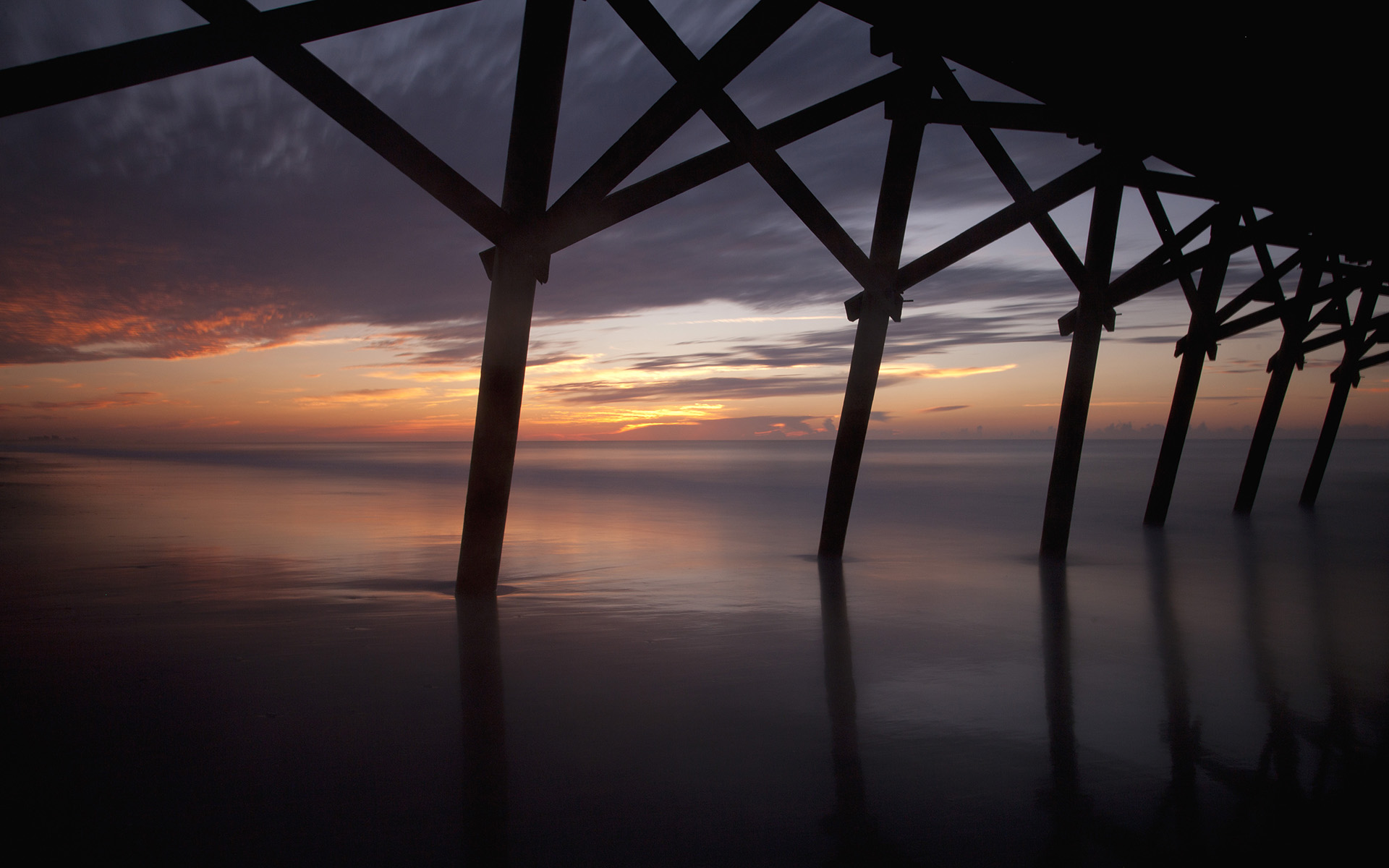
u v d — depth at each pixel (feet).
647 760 8.29
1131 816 7.22
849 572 20.54
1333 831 6.97
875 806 7.33
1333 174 18.57
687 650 12.62
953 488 56.54
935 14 12.96
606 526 32.22
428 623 14.15
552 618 14.65
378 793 7.41
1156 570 21.02
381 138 11.48
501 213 13.50
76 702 9.71
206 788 7.43
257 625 13.78
